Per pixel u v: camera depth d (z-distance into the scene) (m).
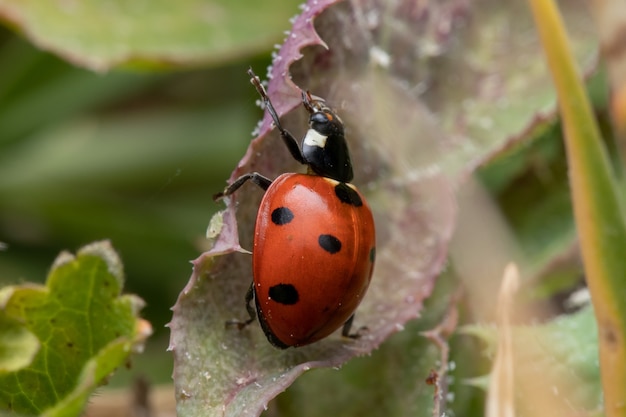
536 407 0.07
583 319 0.08
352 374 0.08
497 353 0.07
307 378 0.07
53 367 0.07
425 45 0.08
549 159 0.08
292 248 0.07
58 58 0.10
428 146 0.08
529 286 0.08
